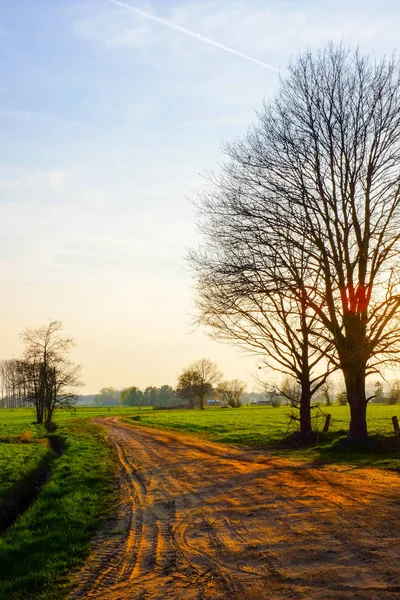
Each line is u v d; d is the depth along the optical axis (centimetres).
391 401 10956
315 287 2578
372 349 2447
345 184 2534
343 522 1163
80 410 14575
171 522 1363
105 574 988
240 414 9112
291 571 883
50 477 2444
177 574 943
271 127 2692
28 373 7119
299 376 3266
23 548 1228
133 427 6488
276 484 1766
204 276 2703
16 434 5309
